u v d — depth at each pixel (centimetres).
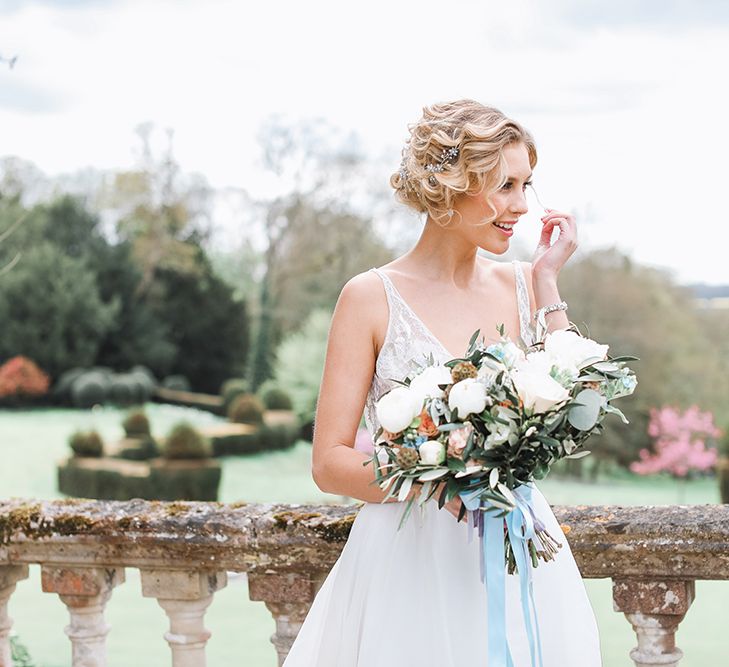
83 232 3466
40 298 3288
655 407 2155
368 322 197
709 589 677
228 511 231
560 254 213
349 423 195
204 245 3444
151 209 3412
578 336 180
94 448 1752
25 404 3127
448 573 192
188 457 1659
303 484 1884
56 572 238
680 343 2270
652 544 209
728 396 2250
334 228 2925
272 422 2306
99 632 241
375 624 191
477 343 182
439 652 189
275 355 3056
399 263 208
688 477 2020
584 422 170
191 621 235
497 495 170
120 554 232
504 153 187
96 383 3092
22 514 236
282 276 3008
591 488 1931
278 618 230
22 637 561
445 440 171
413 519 195
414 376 179
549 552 187
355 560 199
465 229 196
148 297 3466
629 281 2242
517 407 167
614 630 561
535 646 190
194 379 3500
